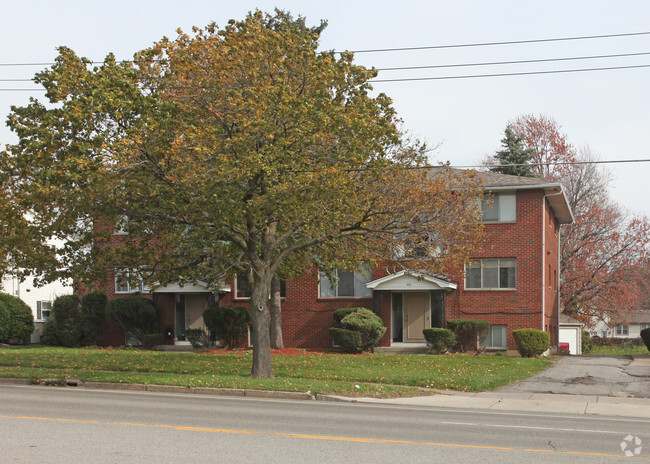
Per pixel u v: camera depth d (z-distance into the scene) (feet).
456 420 42.11
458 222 67.77
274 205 56.54
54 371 68.03
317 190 57.00
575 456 30.19
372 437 34.24
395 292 103.19
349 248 69.62
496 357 89.04
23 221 66.54
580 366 81.97
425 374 68.54
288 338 107.34
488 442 33.50
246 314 104.58
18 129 55.83
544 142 167.12
